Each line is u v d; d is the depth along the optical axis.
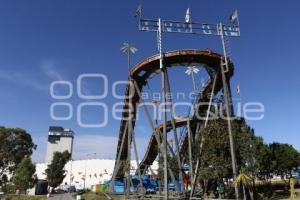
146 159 80.06
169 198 48.78
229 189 56.16
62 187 144.25
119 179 86.69
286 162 68.00
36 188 121.12
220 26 52.41
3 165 117.44
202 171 51.59
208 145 51.72
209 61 52.44
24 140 121.88
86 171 153.88
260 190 59.97
